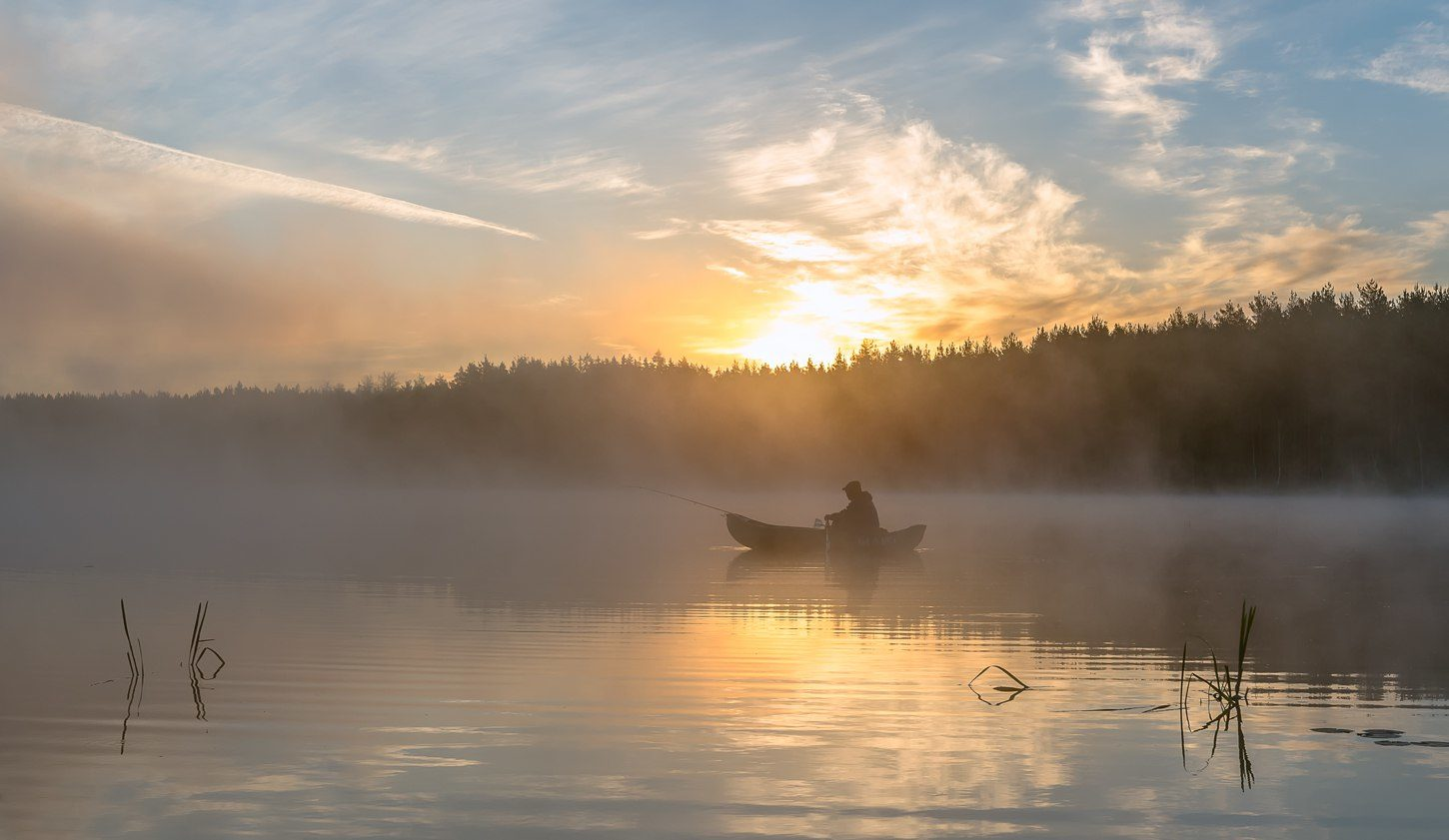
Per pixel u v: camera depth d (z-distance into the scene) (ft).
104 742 20.86
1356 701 24.81
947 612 40.24
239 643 32.27
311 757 19.88
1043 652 31.27
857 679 27.20
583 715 23.22
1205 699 24.91
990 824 16.49
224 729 21.85
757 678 27.25
